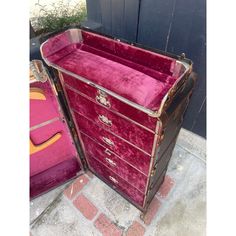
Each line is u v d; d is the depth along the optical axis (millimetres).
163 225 1584
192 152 1978
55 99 1262
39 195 1696
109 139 1251
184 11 1368
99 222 1617
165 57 1006
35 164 1613
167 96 810
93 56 1179
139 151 1109
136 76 1026
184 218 1612
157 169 1230
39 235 1567
